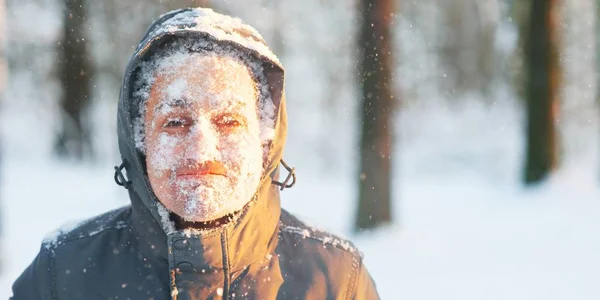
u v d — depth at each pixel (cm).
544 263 623
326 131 2189
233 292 143
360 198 786
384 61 746
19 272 581
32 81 1617
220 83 134
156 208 140
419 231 788
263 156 145
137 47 147
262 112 145
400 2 1961
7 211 931
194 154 127
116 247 153
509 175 1684
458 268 624
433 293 547
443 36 2342
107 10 1355
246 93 137
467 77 2312
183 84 132
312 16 2328
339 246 163
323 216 941
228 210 131
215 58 136
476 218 873
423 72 2294
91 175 1300
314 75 2333
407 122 2119
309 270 154
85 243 156
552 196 937
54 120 1589
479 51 2322
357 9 754
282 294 149
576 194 928
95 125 1741
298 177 1642
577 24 2084
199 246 138
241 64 140
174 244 139
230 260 142
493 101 2216
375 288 170
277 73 145
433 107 2228
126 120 141
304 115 2256
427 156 1933
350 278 157
